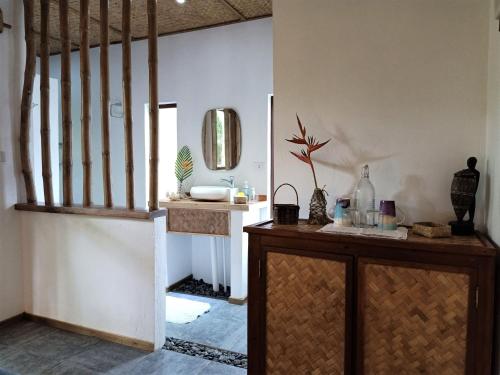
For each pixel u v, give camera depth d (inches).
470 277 61.1
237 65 148.3
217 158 153.6
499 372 61.1
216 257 152.9
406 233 70.5
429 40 78.4
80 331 111.3
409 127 80.6
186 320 122.4
